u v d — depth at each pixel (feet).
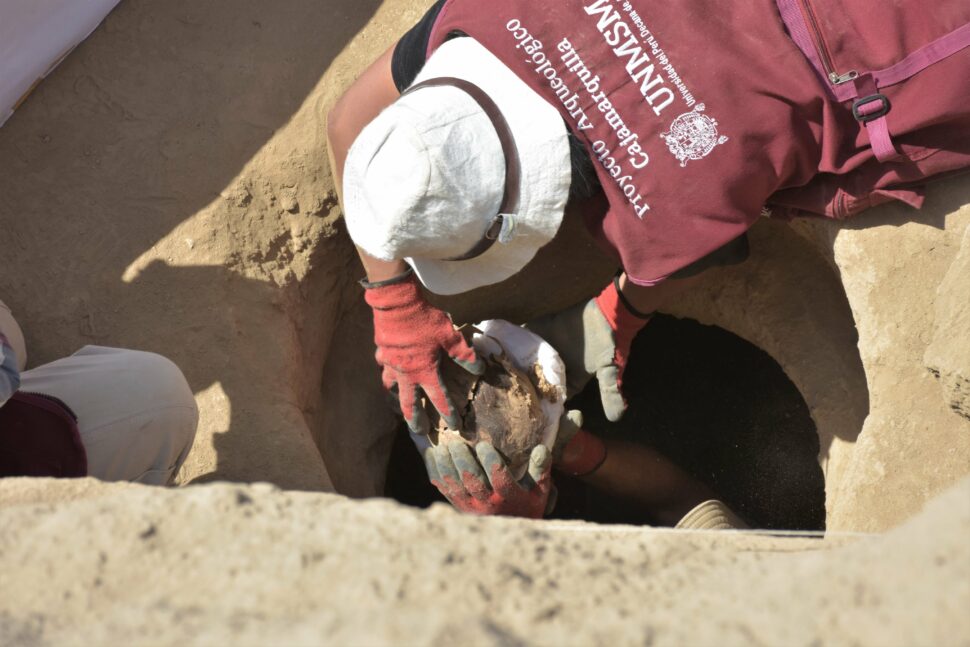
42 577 3.79
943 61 6.27
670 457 12.41
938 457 6.93
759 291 10.50
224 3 10.19
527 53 6.63
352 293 10.44
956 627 3.12
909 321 7.24
